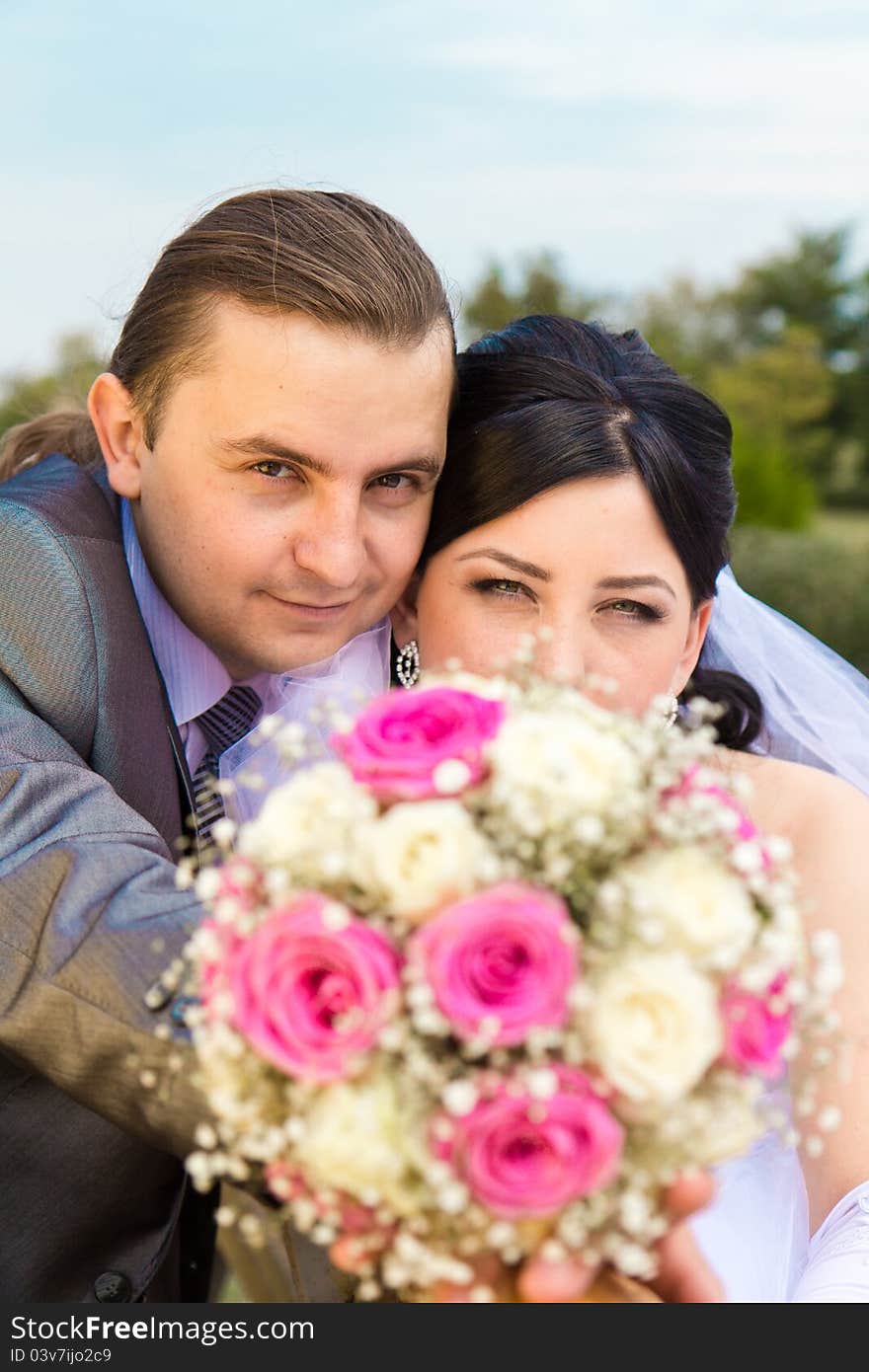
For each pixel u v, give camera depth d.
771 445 23.86
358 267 1.81
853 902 2.00
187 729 2.11
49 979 1.46
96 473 2.21
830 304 29.81
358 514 1.88
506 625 1.99
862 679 2.54
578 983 1.08
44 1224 1.81
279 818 1.16
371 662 2.14
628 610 2.00
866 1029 1.87
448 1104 1.06
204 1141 1.19
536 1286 1.15
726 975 1.14
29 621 1.84
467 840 1.11
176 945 1.44
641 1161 1.13
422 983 1.08
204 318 1.83
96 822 1.62
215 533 1.89
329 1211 1.15
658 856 1.15
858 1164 1.81
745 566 11.95
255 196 1.94
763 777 2.19
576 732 1.19
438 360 1.88
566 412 1.94
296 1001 1.10
